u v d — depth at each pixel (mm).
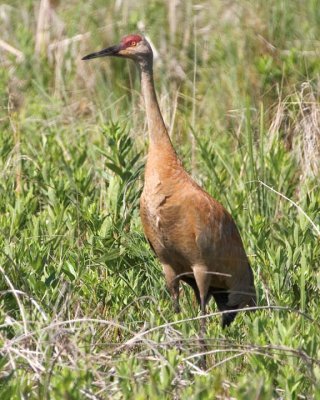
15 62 27859
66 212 19859
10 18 29891
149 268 18094
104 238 18344
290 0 26969
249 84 25297
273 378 13508
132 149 22812
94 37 27797
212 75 26281
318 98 24453
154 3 28188
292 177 22500
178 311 17234
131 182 19828
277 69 25172
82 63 27438
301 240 18625
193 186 16938
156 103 17141
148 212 16984
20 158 22047
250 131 21312
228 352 14812
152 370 13070
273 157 21812
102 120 24562
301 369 13766
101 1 28828
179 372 13766
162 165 16812
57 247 18406
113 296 16906
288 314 15859
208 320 17391
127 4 28500
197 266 17172
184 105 26125
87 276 17109
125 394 12750
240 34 26453
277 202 21125
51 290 16250
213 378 13336
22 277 15844
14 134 23672
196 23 27828
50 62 28016
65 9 29203
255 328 14711
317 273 18109
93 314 15789
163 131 17016
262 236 18766
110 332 15727
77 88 27141
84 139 24109
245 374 13859
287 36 26484
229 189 21703
